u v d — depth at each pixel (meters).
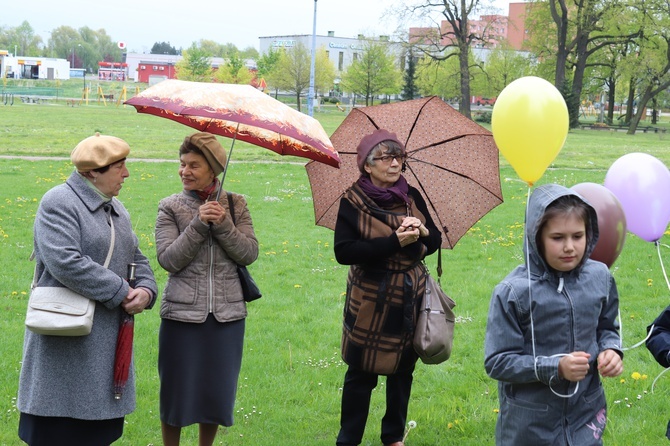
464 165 5.23
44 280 4.18
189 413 4.73
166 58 132.62
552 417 3.69
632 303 9.00
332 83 90.94
